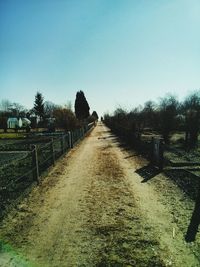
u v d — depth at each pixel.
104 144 25.69
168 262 4.76
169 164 13.77
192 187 9.48
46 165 14.09
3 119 75.94
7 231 6.20
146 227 6.26
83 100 86.56
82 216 7.05
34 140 33.47
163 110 27.64
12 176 11.81
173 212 7.18
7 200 8.27
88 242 5.59
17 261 4.88
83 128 37.81
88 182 10.66
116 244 5.47
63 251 5.24
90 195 8.90
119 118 39.41
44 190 9.69
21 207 7.85
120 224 6.47
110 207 7.69
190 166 13.27
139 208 7.55
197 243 5.44
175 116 26.25
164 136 23.67
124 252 5.15
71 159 16.86
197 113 21.84
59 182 10.84
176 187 9.60
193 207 7.52
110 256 5.02
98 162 15.28
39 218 6.98
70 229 6.26
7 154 21.02
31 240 5.73
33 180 10.34
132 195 8.78
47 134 42.59
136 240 5.62
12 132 55.16
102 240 5.66
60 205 7.98
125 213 7.19
